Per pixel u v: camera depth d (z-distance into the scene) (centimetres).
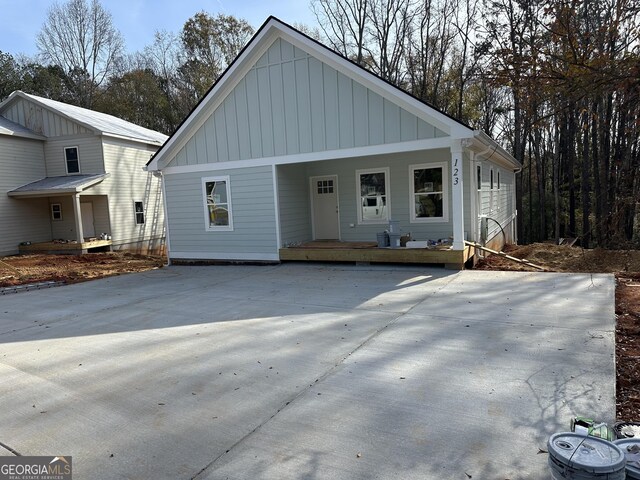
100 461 268
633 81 471
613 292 632
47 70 3244
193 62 3431
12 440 299
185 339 512
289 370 398
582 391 322
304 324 547
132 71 3438
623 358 393
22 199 1742
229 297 745
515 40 831
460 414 299
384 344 453
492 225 1270
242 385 370
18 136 1717
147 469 257
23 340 549
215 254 1201
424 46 2331
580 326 477
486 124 2448
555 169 2295
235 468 252
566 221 2486
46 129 1839
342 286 786
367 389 348
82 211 1844
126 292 866
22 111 1861
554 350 408
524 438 265
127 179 1934
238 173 1130
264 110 1072
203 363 429
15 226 1711
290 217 1155
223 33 3475
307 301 677
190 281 959
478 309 572
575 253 1134
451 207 1075
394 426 288
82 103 3300
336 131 988
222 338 508
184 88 3444
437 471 238
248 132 1101
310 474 242
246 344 480
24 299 848
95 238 1803
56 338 551
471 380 353
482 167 1126
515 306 577
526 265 971
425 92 2312
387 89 904
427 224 1109
